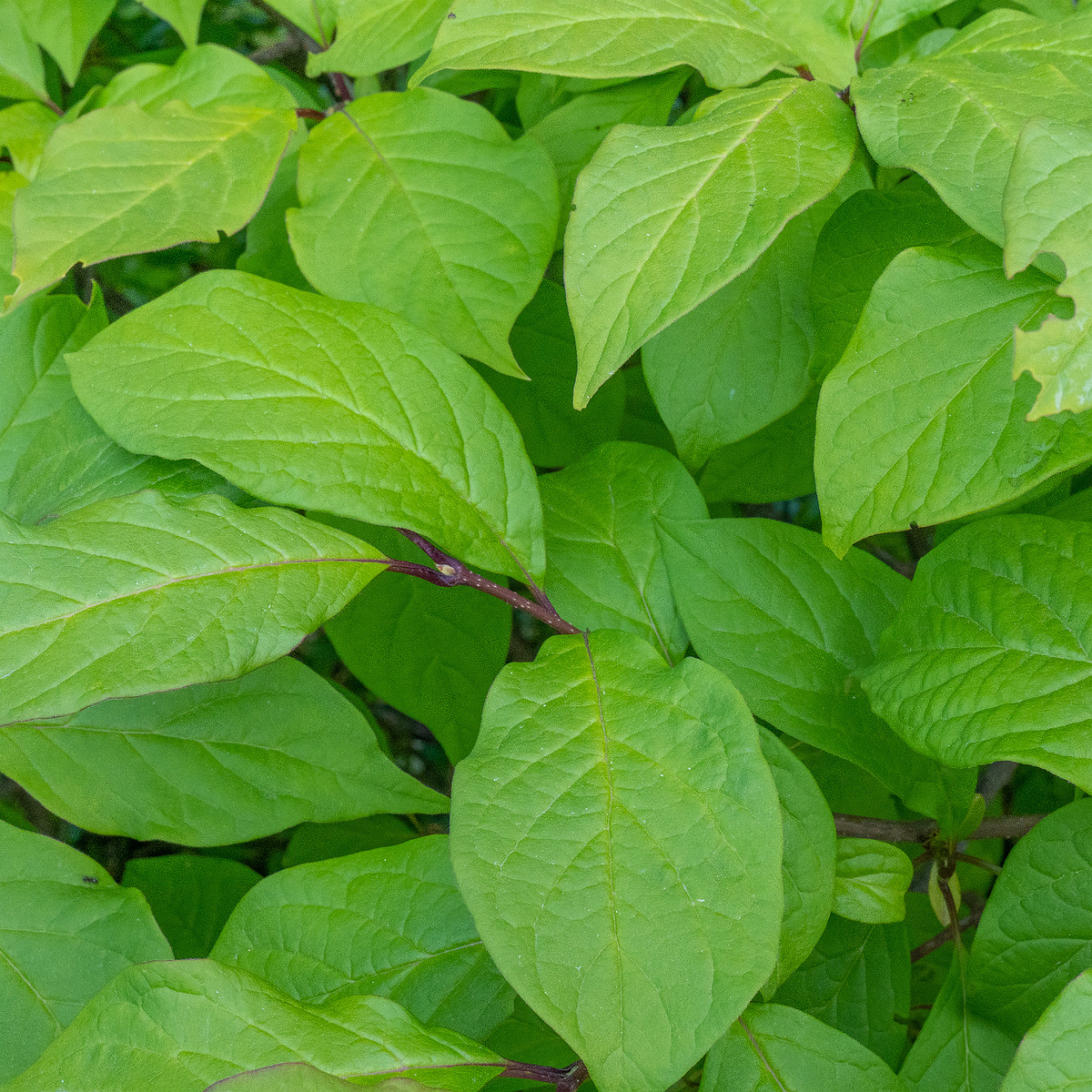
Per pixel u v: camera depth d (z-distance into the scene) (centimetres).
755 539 68
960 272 62
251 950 64
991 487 60
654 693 62
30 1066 61
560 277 81
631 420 84
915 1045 65
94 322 70
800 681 66
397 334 66
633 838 60
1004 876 64
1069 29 65
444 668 76
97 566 61
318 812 66
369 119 69
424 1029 61
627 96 73
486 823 60
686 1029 58
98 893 65
